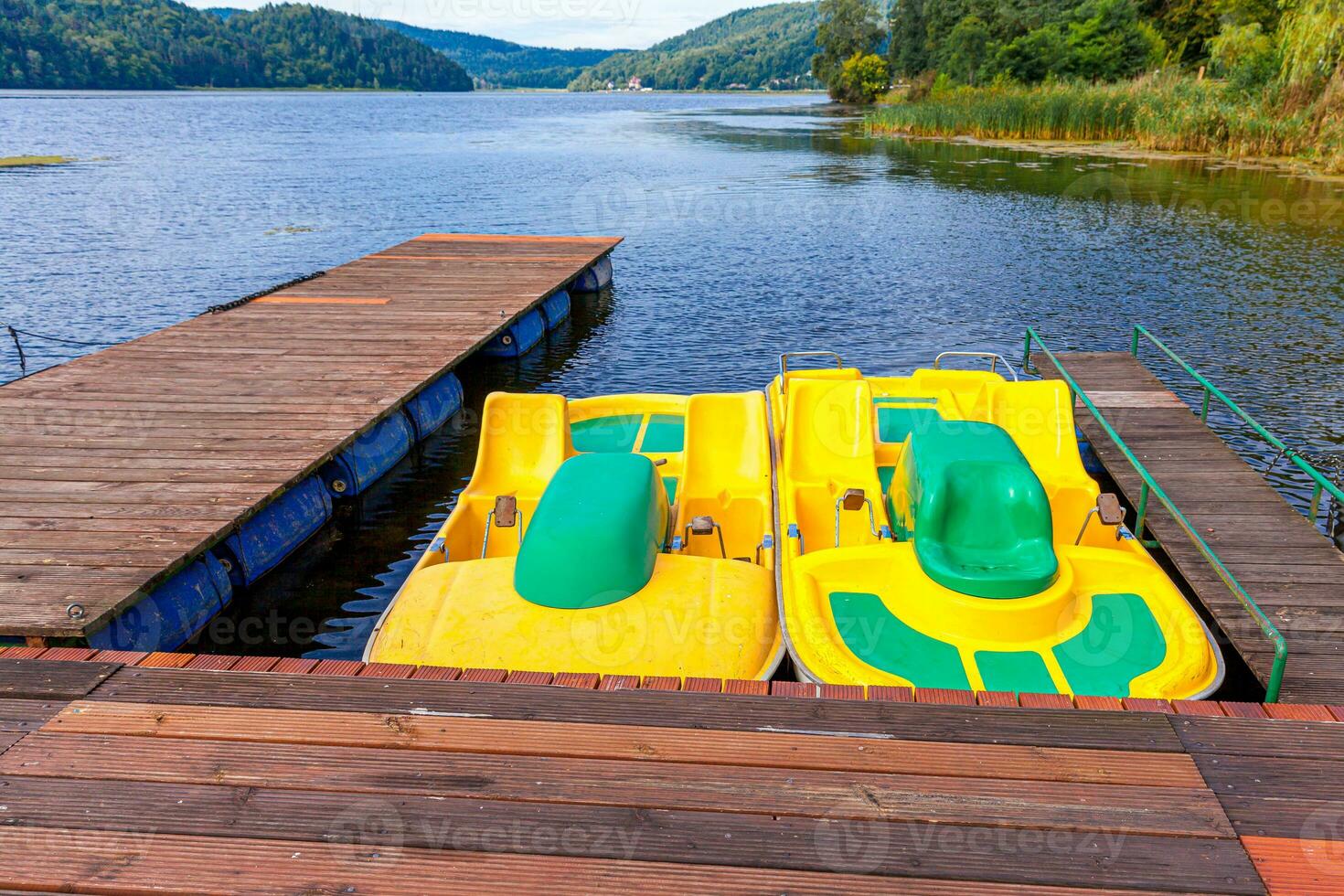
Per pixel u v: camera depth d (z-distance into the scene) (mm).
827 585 4984
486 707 3475
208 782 3092
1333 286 15625
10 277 17328
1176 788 3041
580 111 110125
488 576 4883
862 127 58500
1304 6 31359
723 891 2664
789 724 3367
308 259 19438
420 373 9266
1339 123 29203
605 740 3285
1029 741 3266
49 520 6062
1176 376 11367
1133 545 5562
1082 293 15602
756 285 16891
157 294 16188
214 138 56562
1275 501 6734
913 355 12484
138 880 2713
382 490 8398
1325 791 3025
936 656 4469
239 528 6242
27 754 3221
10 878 2717
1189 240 19891
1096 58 51094
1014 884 2689
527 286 13539
